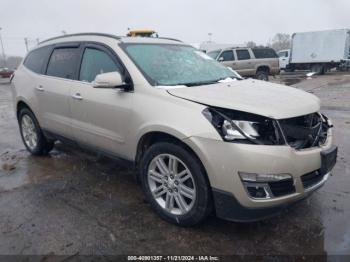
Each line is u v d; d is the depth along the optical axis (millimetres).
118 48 3873
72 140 4598
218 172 2846
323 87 16406
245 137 2807
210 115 2961
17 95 5441
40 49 5316
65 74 4562
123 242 3041
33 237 3139
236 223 3320
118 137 3748
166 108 3209
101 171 4777
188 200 3273
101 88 3588
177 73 3865
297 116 2959
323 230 3193
